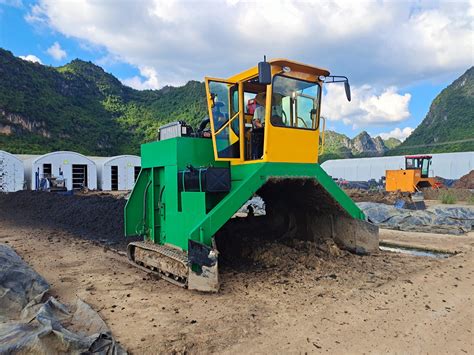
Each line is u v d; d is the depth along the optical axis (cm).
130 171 3647
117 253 807
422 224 1176
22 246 877
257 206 1438
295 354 352
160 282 586
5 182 2978
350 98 668
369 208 1308
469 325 415
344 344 371
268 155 615
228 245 754
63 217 1359
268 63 554
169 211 659
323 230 804
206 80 646
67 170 3228
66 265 695
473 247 848
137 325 417
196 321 427
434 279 584
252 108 685
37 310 425
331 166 4644
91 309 433
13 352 302
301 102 660
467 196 2162
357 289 538
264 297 508
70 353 316
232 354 352
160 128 748
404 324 418
